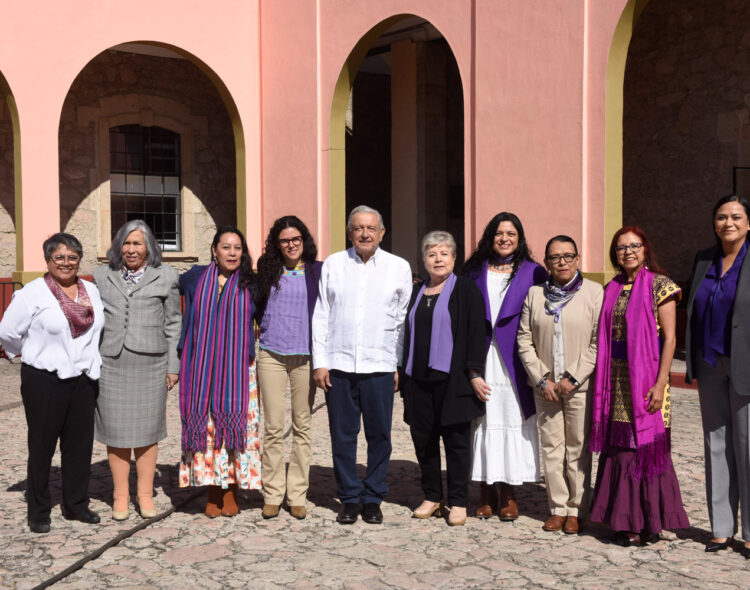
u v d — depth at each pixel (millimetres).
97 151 11969
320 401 7684
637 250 3852
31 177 9789
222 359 4266
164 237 12773
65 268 4062
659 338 3871
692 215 9992
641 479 3809
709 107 9742
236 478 4281
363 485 4422
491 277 4359
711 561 3646
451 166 12492
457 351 4121
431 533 4070
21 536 4008
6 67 9586
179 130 12727
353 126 15148
